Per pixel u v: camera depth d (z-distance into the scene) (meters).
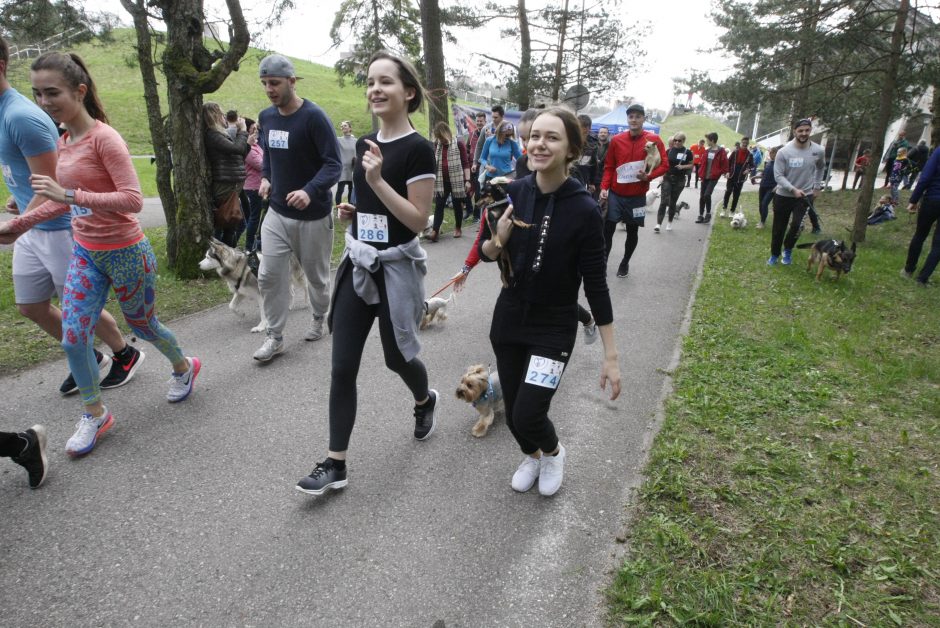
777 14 13.84
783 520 2.59
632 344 4.91
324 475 2.67
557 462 2.79
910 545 2.45
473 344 4.84
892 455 3.15
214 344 4.62
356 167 2.67
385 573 2.29
